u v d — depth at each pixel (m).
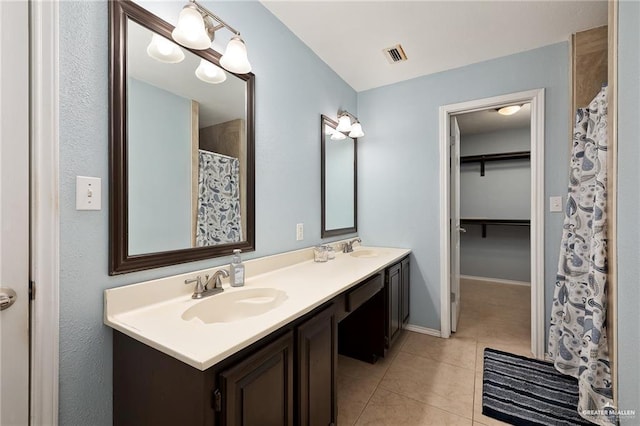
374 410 1.60
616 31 1.25
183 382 0.82
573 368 1.83
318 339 1.23
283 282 1.51
